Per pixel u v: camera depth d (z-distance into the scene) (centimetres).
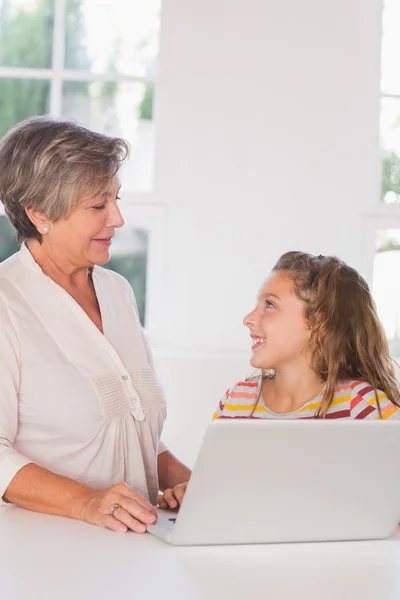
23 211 208
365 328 209
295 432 156
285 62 436
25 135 204
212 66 436
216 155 437
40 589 136
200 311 440
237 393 221
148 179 445
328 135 439
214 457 154
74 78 446
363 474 165
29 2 446
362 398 203
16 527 172
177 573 147
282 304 209
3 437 195
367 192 443
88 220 206
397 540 174
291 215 439
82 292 221
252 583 143
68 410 203
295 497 163
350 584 145
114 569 147
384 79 451
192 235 439
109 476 208
